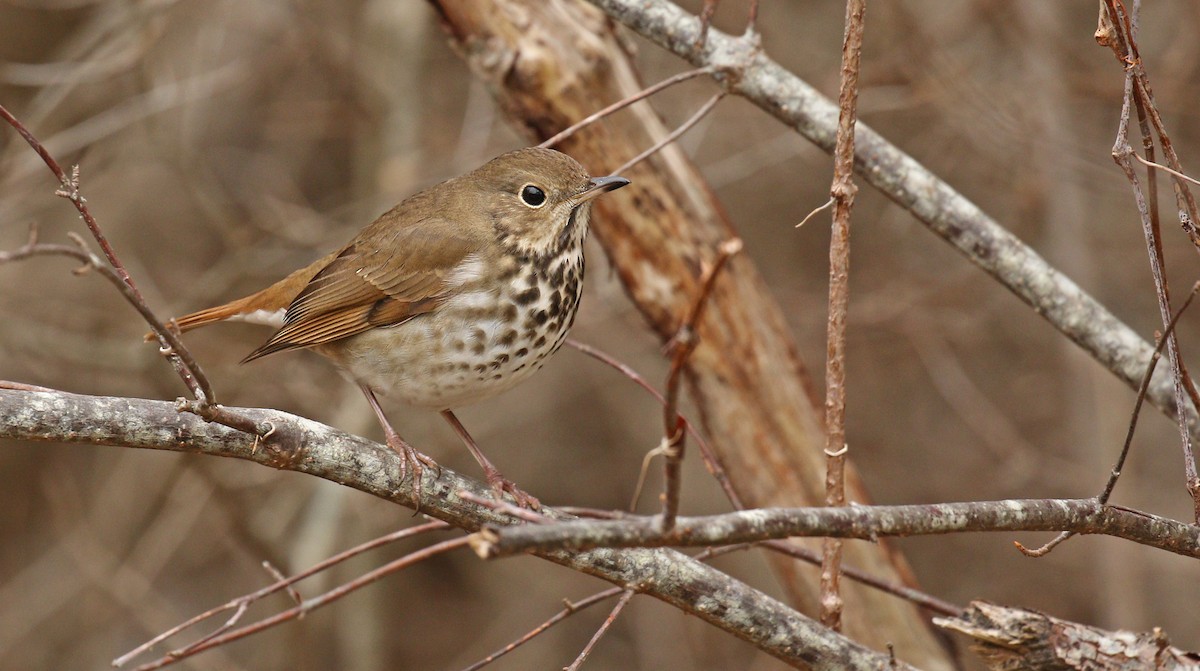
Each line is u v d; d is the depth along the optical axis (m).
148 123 12.98
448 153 14.52
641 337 14.43
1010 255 7.99
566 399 15.41
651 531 4.69
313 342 8.02
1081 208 13.15
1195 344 13.66
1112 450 12.76
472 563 15.98
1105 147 13.48
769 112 7.93
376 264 7.95
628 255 9.21
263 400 13.45
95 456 15.96
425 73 14.84
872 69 12.84
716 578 6.40
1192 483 5.92
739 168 13.78
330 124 14.73
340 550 13.68
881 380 15.08
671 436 4.48
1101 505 5.73
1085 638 6.07
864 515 5.33
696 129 13.82
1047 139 12.66
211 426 6.12
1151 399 7.85
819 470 9.54
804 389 9.55
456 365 7.86
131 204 15.22
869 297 14.38
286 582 6.30
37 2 14.16
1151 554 13.46
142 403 6.05
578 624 15.45
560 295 7.94
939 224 8.07
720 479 7.38
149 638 14.86
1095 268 13.27
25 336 12.77
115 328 13.91
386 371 8.01
